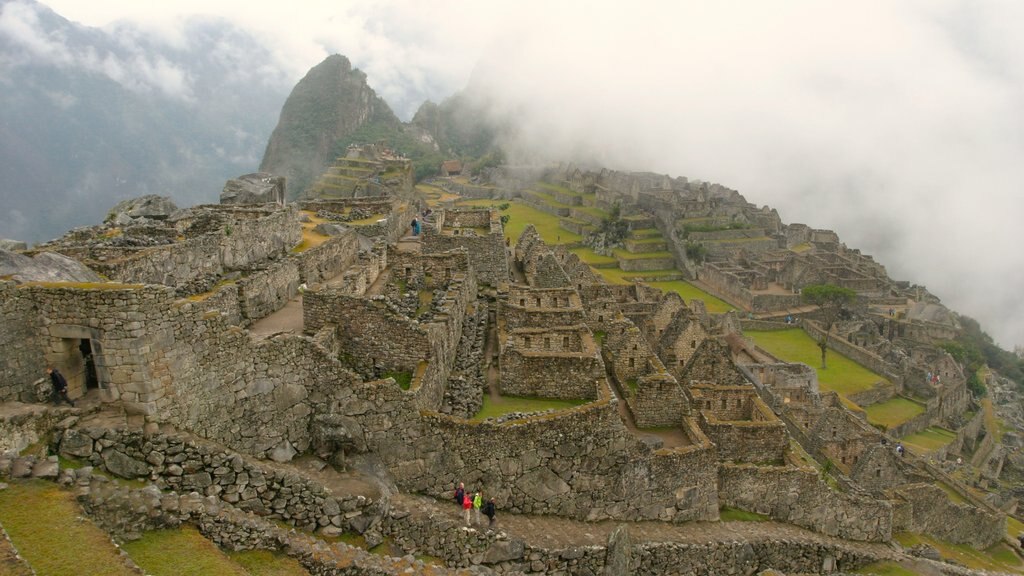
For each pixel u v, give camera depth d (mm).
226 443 23109
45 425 19141
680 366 56156
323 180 152125
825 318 148375
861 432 59750
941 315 155625
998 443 110500
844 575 35250
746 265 175375
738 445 41469
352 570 21094
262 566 20016
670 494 34844
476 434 28719
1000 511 62344
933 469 70500
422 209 107438
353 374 26172
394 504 25344
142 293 20094
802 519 40281
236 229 39750
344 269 48812
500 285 52969
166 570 17766
